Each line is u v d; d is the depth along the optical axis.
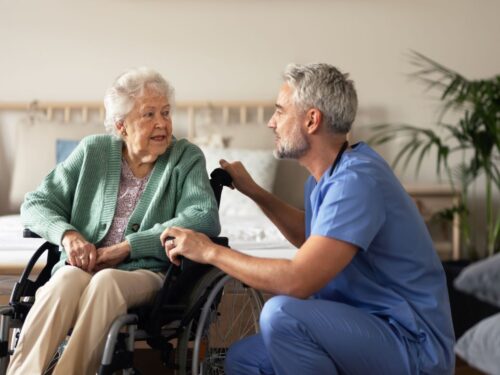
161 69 4.25
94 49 4.23
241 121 4.27
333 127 1.92
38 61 4.23
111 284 1.84
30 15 4.21
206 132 4.18
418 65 4.27
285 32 4.27
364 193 1.77
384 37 4.28
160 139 2.18
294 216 2.29
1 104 4.20
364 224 1.75
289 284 1.74
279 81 4.28
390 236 1.83
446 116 4.29
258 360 1.96
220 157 3.86
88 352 1.79
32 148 4.02
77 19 4.22
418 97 4.30
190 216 2.07
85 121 4.23
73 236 2.06
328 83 1.91
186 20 4.25
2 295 2.38
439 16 4.28
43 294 1.85
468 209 4.21
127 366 1.73
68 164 2.26
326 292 1.90
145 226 2.15
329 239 1.75
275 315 1.75
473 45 4.29
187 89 4.27
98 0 4.21
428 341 1.78
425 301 1.84
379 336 1.76
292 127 1.94
